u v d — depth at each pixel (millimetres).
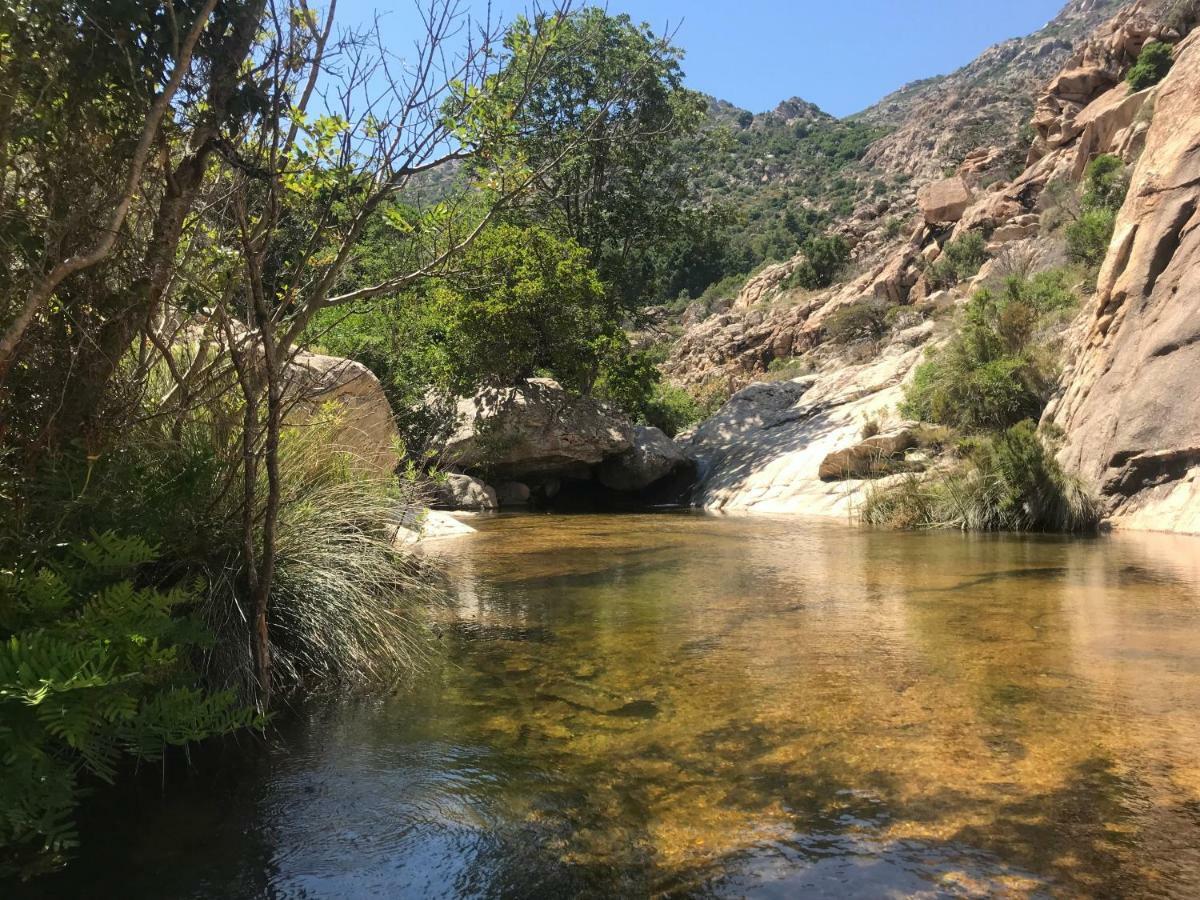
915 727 2941
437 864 2078
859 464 14438
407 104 3391
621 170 22188
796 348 46031
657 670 3740
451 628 4602
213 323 3473
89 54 2553
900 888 1905
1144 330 10562
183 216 3018
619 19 20078
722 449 19406
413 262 4363
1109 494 10117
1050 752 2682
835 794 2410
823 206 113125
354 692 3490
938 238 42031
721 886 1939
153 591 2467
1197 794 2355
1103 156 24156
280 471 4133
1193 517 8977
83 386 2775
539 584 6094
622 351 18156
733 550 8219
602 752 2777
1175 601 5148
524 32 3721
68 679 1975
